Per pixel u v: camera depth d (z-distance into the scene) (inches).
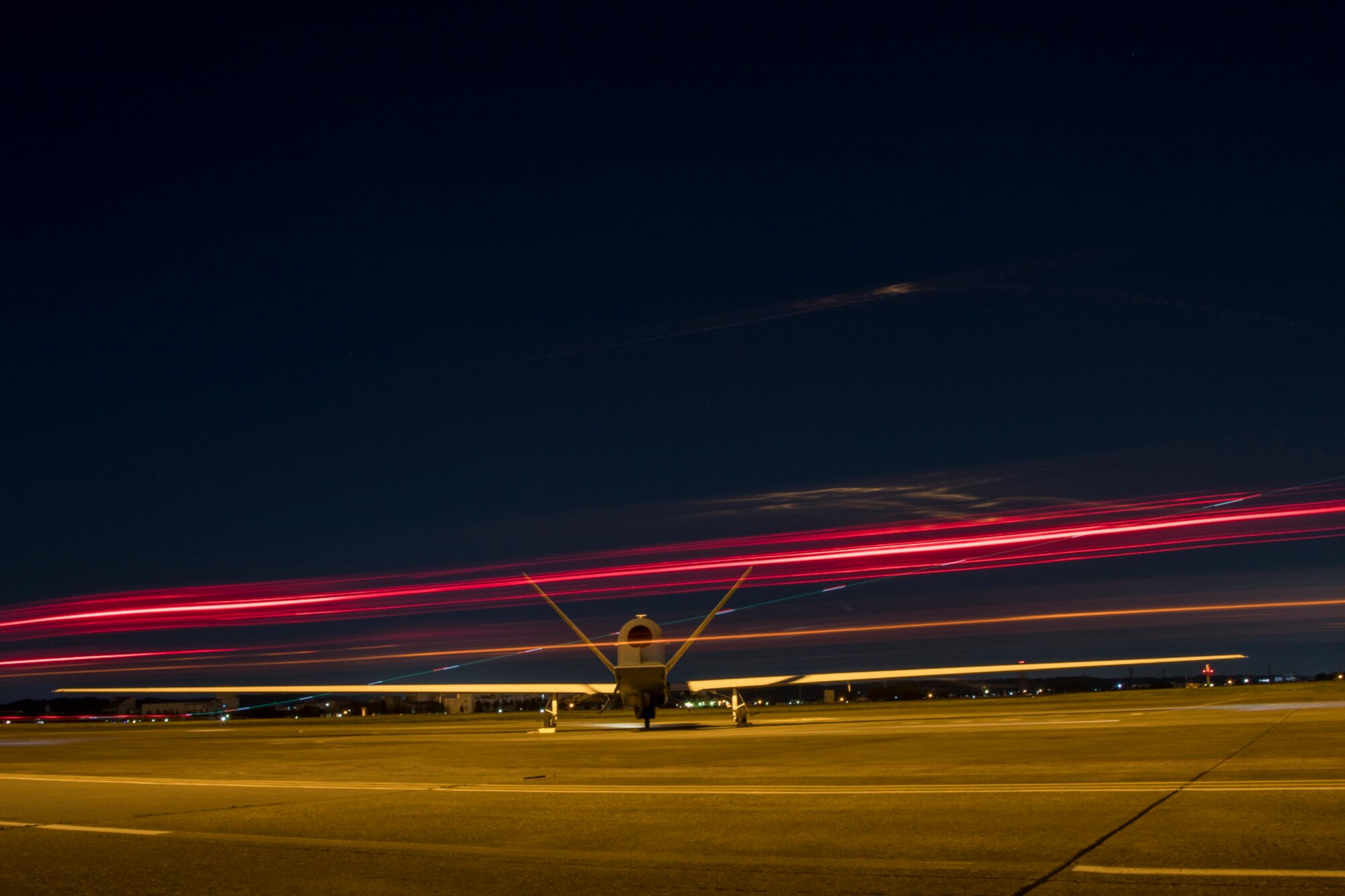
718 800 407.5
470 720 2288.4
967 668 1134.4
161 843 340.8
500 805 416.2
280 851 317.7
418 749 902.4
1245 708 1180.5
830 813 357.7
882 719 1378.0
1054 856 263.7
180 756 895.7
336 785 534.6
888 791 413.1
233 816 406.6
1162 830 293.9
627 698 1195.3
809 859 274.1
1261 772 431.8
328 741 1162.6
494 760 708.7
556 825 353.1
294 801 455.2
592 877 262.7
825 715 1701.5
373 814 400.2
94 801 481.1
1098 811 334.6
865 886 238.1
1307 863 244.2
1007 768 494.3
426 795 466.3
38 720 3693.4
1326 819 303.9
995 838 293.6
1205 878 232.1
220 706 3973.9
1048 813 334.3
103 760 848.9
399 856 302.0
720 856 284.0
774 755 661.3
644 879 256.5
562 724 1614.2
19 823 399.2
